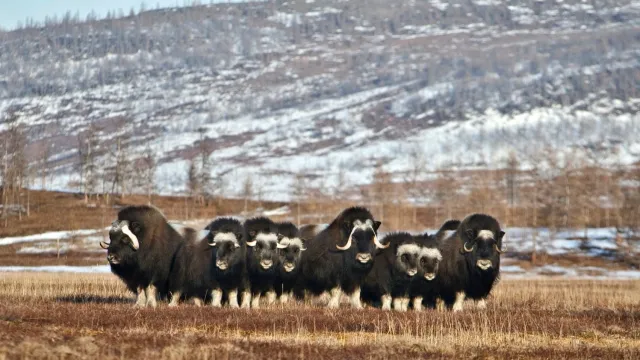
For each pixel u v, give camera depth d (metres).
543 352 63.66
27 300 99.12
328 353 58.72
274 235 99.88
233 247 94.12
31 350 52.09
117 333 64.06
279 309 91.25
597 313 100.12
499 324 80.38
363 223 100.50
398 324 77.62
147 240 93.81
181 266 96.19
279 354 56.03
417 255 99.88
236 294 97.56
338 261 102.38
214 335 66.19
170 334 63.94
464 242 102.31
